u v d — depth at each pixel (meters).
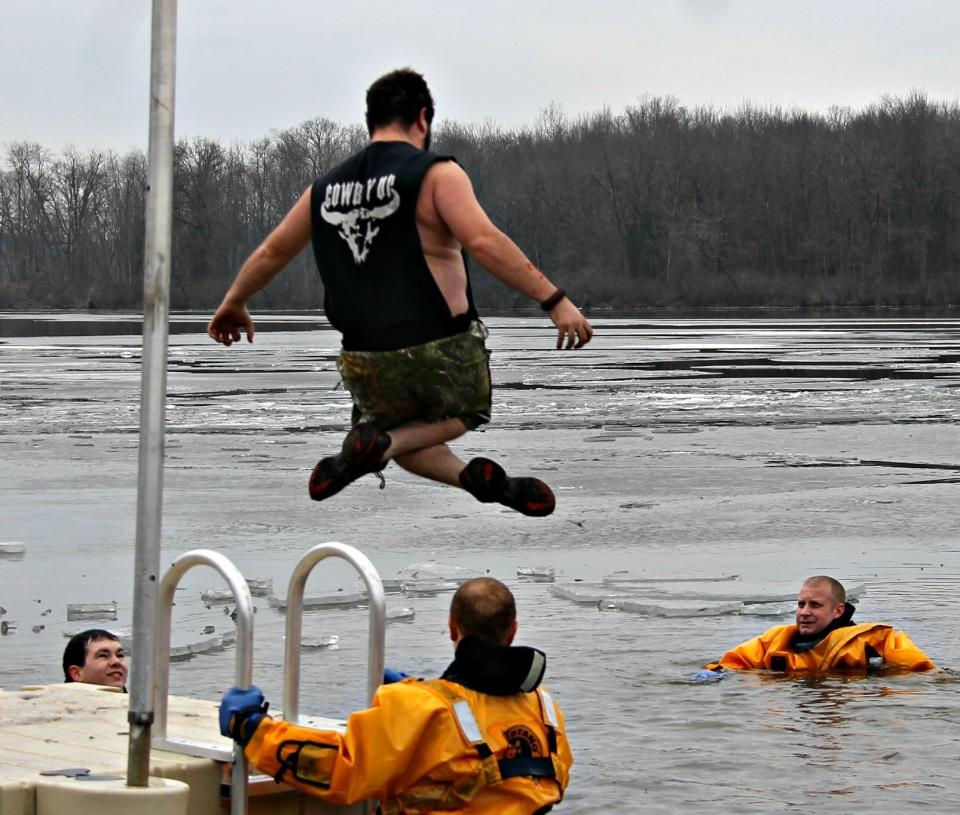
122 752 10.79
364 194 8.73
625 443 52.16
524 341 137.25
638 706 17.09
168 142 9.12
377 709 9.91
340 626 22.70
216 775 10.33
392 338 8.68
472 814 10.05
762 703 17.23
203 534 32.50
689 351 116.75
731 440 53.19
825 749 15.20
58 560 29.03
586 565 28.42
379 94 9.03
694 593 24.94
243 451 50.00
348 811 10.80
